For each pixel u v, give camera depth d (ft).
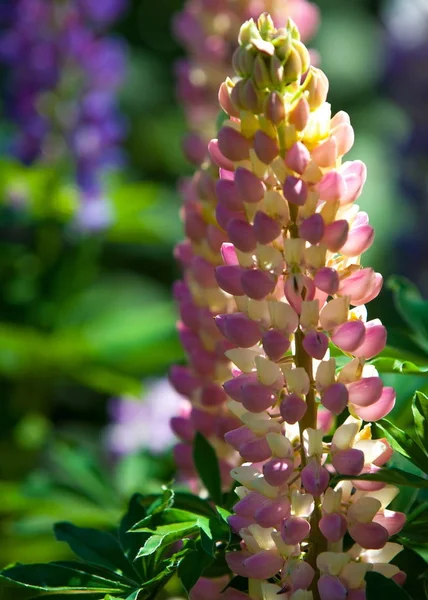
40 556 4.30
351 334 2.17
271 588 2.20
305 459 2.21
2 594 3.74
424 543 2.30
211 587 2.35
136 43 9.75
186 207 2.48
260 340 2.22
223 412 2.57
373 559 2.24
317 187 2.18
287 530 2.17
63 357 5.21
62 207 5.51
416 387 2.77
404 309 2.76
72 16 5.61
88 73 5.64
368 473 2.19
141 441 4.79
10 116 5.70
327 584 2.16
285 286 2.18
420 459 2.28
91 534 2.48
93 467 3.70
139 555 2.20
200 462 2.49
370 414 2.21
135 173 8.84
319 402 2.23
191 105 4.28
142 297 7.00
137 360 5.25
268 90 2.19
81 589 2.28
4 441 5.22
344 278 2.21
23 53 5.57
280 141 2.19
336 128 2.19
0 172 5.53
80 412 6.81
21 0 5.55
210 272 2.44
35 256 5.56
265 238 2.17
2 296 5.33
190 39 4.24
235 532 2.27
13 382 5.37
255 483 2.20
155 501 2.43
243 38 2.21
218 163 2.25
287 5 3.96
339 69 9.52
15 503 3.54
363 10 9.86
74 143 5.62
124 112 9.16
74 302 5.40
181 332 2.57
